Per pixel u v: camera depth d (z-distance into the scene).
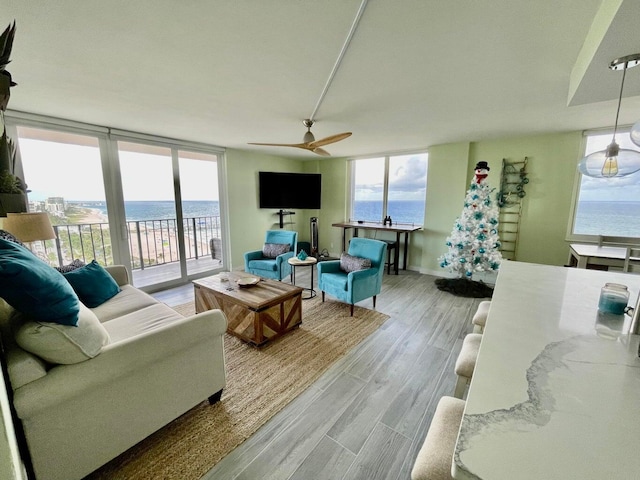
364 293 3.18
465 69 1.88
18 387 1.05
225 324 1.71
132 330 1.88
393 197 5.42
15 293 1.09
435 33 1.48
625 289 1.18
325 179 6.18
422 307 3.41
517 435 0.55
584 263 3.00
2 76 1.31
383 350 2.43
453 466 0.50
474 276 4.55
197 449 1.46
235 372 2.11
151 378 1.41
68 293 1.23
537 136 3.86
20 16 1.31
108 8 1.26
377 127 3.38
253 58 1.73
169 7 1.26
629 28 1.11
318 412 1.72
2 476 0.68
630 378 0.73
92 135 3.27
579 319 1.11
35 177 2.98
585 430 0.56
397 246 4.82
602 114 2.88
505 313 1.17
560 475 0.47
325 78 2.01
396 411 1.73
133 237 4.59
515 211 4.12
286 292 2.65
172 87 2.17
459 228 3.94
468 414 0.61
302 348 2.45
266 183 5.32
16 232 2.19
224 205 4.90
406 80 2.04
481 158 4.28
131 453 1.43
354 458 1.42
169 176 4.07
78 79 2.02
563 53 1.66
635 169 1.73
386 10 1.29
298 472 1.34
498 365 0.79
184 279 4.37
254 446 1.48
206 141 4.23
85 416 1.21
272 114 2.84
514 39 1.52
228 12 1.30
